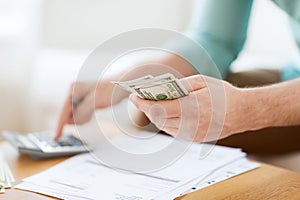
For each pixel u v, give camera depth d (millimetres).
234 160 810
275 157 1230
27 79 1646
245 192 677
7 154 858
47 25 1788
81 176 720
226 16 1136
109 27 1978
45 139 901
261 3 2117
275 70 1256
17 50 1639
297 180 733
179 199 643
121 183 686
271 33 2119
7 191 662
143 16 2082
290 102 773
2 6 1607
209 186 695
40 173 737
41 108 1623
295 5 1085
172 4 2184
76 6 1864
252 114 742
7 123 1679
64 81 1548
